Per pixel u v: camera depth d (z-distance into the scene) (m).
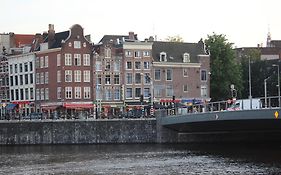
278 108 51.53
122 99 95.50
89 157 58.09
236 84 107.94
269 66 122.62
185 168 49.22
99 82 94.56
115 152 63.00
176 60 100.38
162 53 99.31
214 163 52.56
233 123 63.69
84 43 94.38
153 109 80.38
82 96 93.62
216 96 107.06
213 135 74.94
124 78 96.00
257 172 46.28
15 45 115.25
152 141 73.81
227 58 107.12
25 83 101.06
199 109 76.62
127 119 73.56
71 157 58.22
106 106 94.50
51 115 82.00
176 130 73.94
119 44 96.75
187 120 66.19
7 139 71.44
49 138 72.06
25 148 67.75
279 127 67.62
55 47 94.50
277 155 58.53
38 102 97.94
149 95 97.00
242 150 64.38
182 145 71.50
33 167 50.72
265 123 62.38
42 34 101.69
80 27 94.19
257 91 123.38
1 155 60.50
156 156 58.78
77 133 72.50
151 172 47.00
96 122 72.88
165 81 98.94
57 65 93.69
